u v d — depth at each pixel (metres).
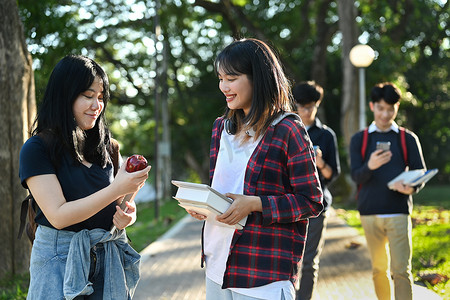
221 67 3.27
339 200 25.30
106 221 3.26
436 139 43.44
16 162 8.31
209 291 3.34
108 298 3.18
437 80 34.78
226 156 3.31
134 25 28.47
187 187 3.19
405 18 27.12
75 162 3.15
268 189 3.21
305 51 32.94
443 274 8.08
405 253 5.37
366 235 5.61
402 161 5.51
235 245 3.20
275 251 3.17
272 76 3.23
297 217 3.16
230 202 3.12
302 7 32.41
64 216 2.99
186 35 35.81
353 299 6.96
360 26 28.20
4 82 8.28
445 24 28.61
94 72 3.15
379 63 27.14
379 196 5.43
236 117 3.37
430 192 37.00
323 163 5.67
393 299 5.79
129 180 2.97
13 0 8.35
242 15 29.52
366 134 5.65
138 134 42.75
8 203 8.27
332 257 9.98
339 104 33.81
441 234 12.77
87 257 3.12
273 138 3.22
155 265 9.59
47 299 3.06
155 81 20.95
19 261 8.29
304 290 5.66
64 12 12.53
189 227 15.68
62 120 3.11
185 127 39.44
